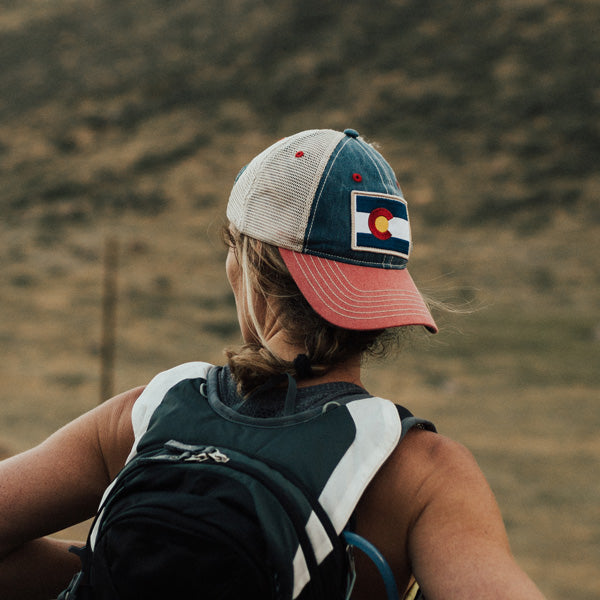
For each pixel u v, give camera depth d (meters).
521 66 72.38
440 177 61.12
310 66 79.75
